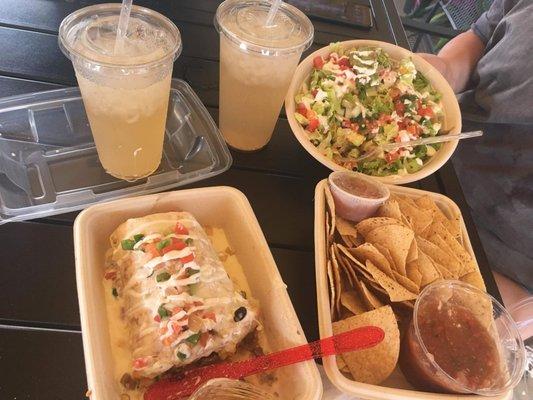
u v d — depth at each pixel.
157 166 0.96
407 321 0.84
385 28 1.50
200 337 0.68
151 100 0.80
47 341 0.71
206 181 0.98
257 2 0.93
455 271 0.88
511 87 1.52
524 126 1.51
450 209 1.01
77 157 0.96
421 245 0.89
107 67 0.71
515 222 1.45
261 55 0.85
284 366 0.70
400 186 1.04
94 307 0.67
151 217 0.78
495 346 0.79
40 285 0.77
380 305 0.80
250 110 0.96
